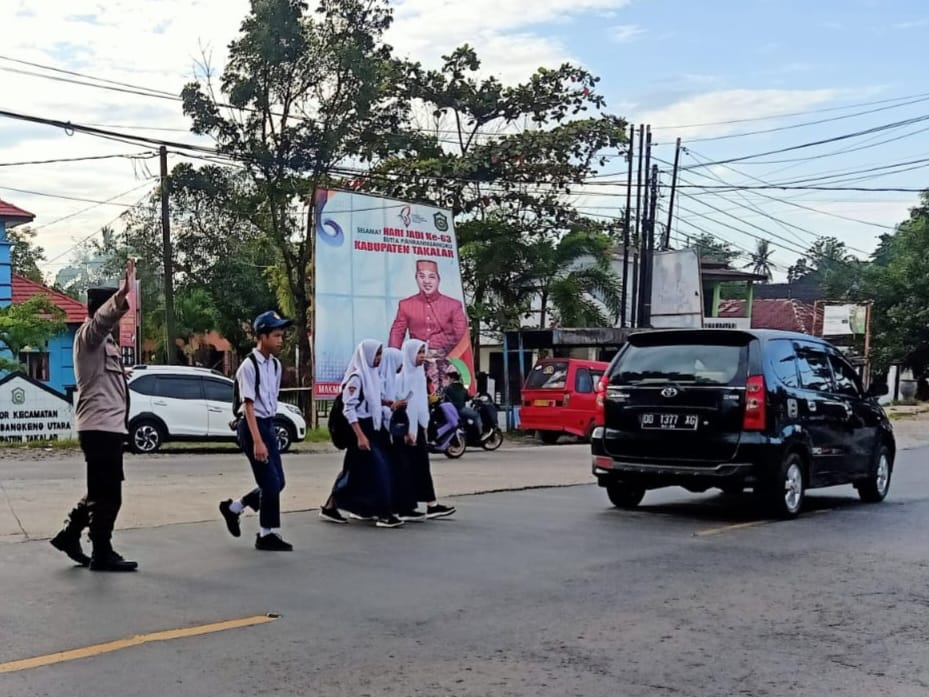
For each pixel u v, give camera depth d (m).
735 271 44.09
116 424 7.10
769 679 4.96
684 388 10.02
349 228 23.58
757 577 7.26
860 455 11.37
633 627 5.86
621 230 31.72
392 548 8.20
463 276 29.55
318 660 5.14
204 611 6.07
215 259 35.50
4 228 29.12
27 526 8.89
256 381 7.97
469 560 7.73
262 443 7.95
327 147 26.50
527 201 29.58
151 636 5.52
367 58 26.36
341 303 23.33
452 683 4.83
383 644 5.44
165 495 11.24
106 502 7.09
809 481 10.41
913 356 43.62
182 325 35.00
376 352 9.39
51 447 18.05
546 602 6.41
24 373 18.78
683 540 8.73
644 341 10.66
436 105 29.55
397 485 9.59
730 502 11.40
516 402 31.56
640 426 10.23
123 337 22.00
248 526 9.19
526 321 35.62
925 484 14.02
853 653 5.42
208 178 28.33
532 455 19.70
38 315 26.80
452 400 21.00
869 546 8.57
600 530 9.22
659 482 10.13
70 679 4.81
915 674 5.07
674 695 4.71
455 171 28.50
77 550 7.29
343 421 9.35
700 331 10.28
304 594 6.53
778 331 10.62
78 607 6.12
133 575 7.03
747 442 9.67
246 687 4.73
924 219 44.78
